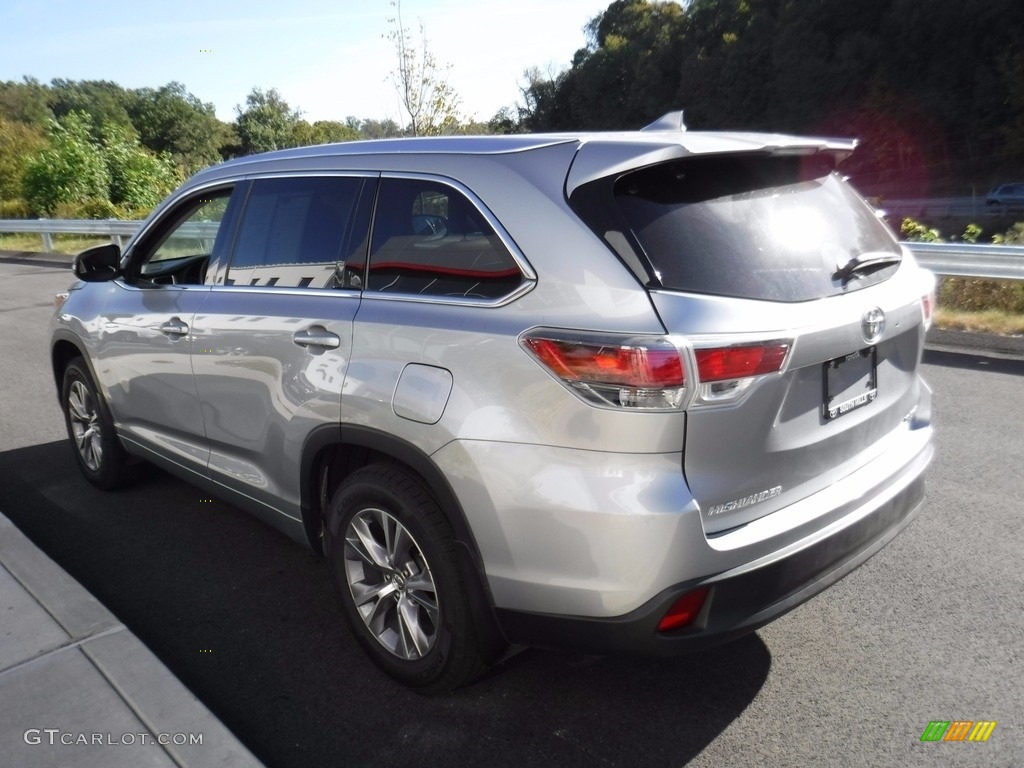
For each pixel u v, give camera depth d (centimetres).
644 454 231
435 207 284
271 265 345
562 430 238
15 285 1477
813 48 5947
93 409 470
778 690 296
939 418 572
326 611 358
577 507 236
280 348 321
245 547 418
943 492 452
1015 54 5134
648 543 231
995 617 335
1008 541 396
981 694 290
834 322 253
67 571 396
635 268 236
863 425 283
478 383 254
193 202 400
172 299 388
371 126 2084
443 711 290
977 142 5403
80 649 308
